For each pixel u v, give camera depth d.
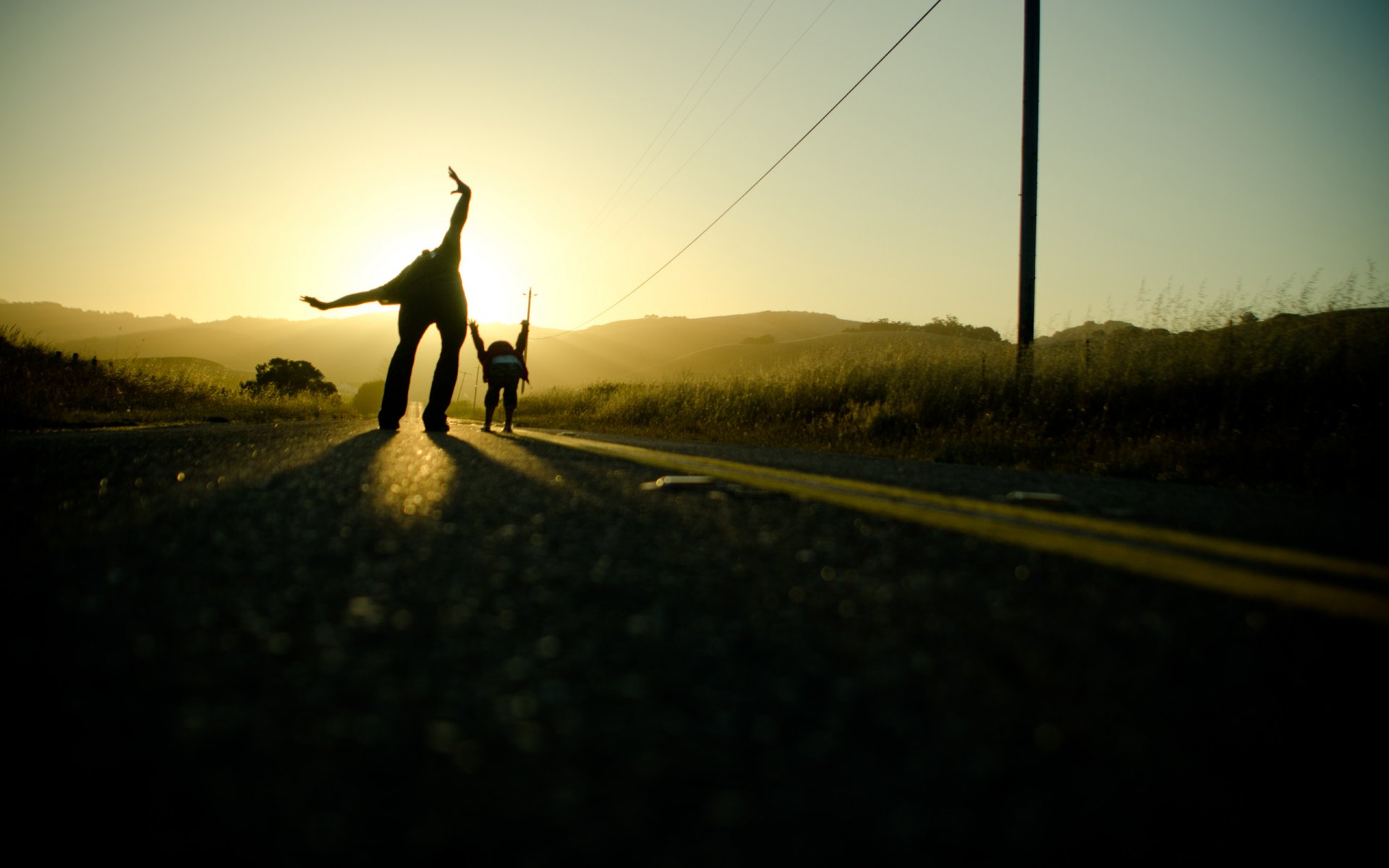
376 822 1.00
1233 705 1.38
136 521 3.17
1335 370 8.23
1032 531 3.02
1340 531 3.21
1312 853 0.94
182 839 0.95
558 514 3.50
